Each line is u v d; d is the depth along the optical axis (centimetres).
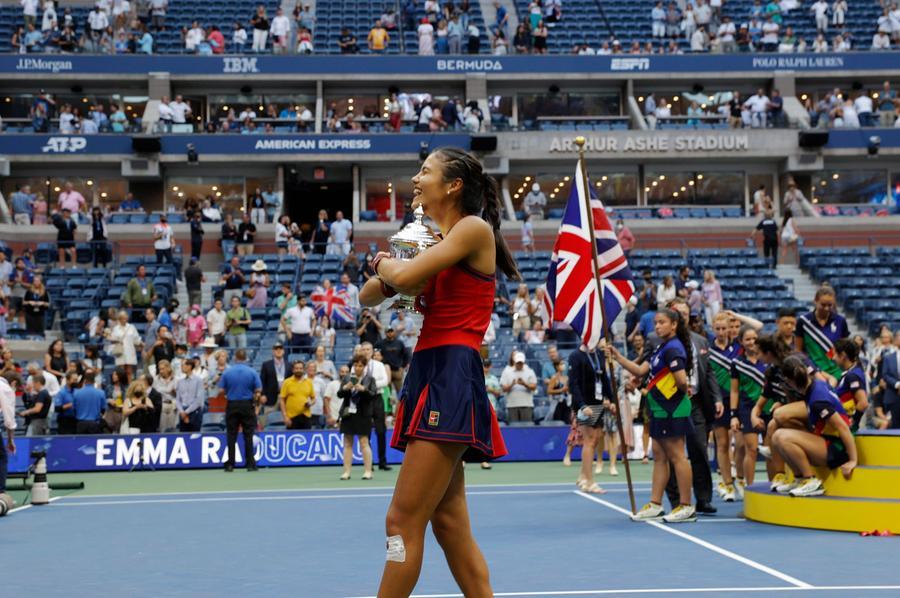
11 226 3681
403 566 451
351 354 2584
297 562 911
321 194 4606
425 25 4300
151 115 4097
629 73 4272
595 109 4422
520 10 4750
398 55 4225
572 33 4575
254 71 4188
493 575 822
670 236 3803
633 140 4038
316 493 1565
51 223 3875
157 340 2434
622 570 841
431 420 452
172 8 4616
